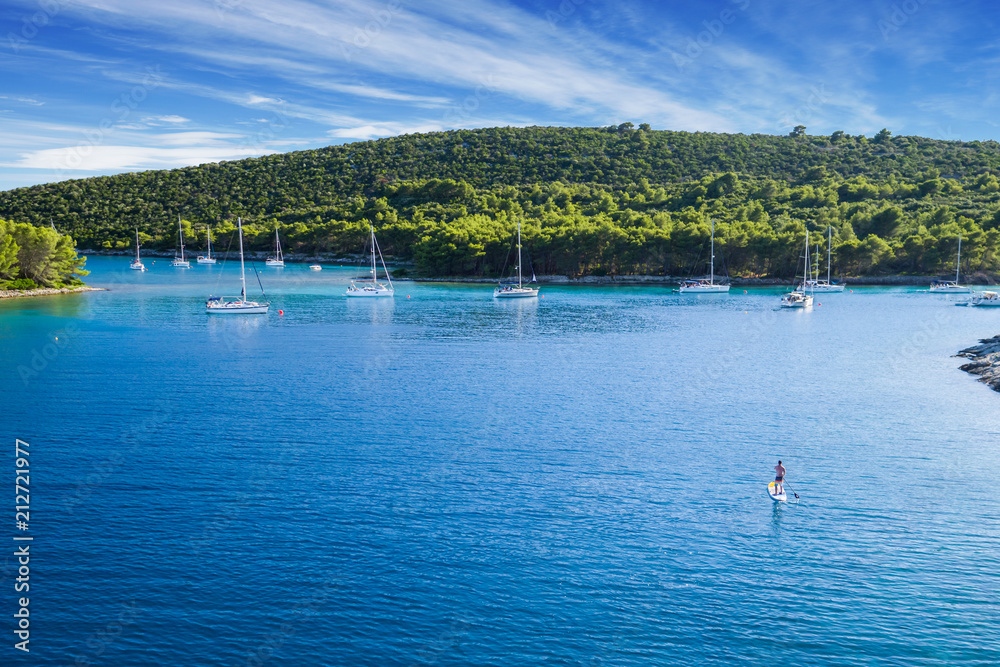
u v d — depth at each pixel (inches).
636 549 1176.8
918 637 941.8
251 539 1203.2
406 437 1774.1
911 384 2437.3
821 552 1167.6
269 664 893.8
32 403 2078.0
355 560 1138.7
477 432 1825.8
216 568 1111.0
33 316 4114.2
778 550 1174.3
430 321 4190.5
